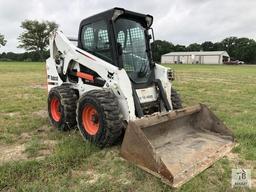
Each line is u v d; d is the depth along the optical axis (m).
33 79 15.82
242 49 78.12
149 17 4.84
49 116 5.28
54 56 5.65
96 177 3.18
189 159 3.44
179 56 75.56
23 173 3.16
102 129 3.87
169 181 2.90
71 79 5.25
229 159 3.69
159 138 3.94
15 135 4.73
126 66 4.43
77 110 4.34
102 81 4.37
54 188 2.88
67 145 4.00
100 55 4.55
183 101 8.23
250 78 18.03
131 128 3.36
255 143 4.24
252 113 6.57
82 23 4.83
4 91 10.31
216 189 2.94
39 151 3.95
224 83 14.17
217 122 4.25
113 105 3.88
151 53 4.92
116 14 4.24
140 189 2.91
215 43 96.44
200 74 22.52
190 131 4.39
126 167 3.40
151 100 4.58
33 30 68.38
